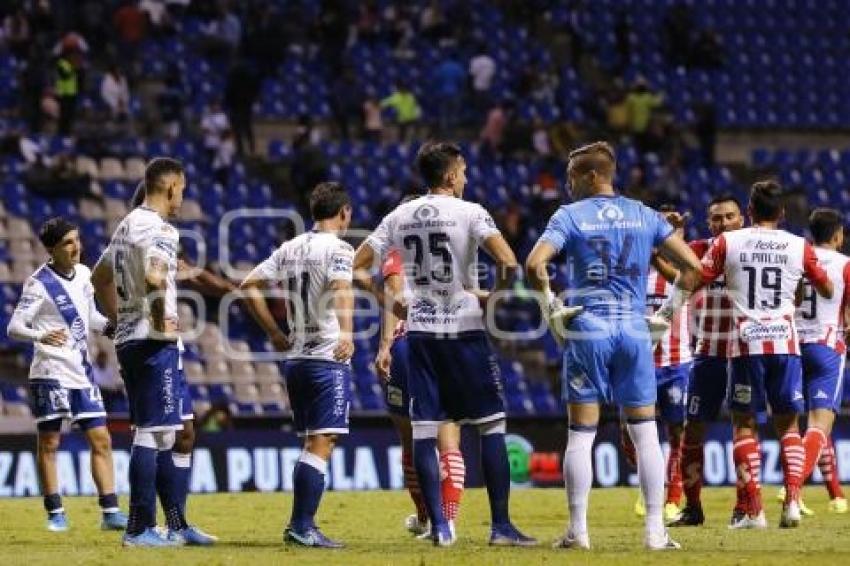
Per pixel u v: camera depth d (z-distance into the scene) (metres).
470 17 120.31
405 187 101.31
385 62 116.25
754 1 129.12
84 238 97.50
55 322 48.66
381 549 38.00
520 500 58.22
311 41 115.88
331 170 105.31
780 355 45.84
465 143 112.38
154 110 109.25
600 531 45.81
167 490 40.72
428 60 117.38
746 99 123.62
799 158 118.25
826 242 51.53
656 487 37.97
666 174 111.00
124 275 39.25
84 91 107.12
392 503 56.59
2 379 89.06
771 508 56.28
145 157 103.56
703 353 48.47
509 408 92.81
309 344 39.97
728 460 77.94
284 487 74.94
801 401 46.16
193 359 91.69
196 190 102.12
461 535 44.00
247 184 103.44
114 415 79.88
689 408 48.66
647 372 38.09
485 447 39.34
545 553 36.41
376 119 111.00
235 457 74.31
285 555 36.50
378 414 88.38
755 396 46.03
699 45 123.62
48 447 48.16
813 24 129.12
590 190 38.78
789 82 125.50
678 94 122.25
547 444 78.75
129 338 39.41
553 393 94.25
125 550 38.06
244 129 107.50
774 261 45.69
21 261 95.56
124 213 100.12
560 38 124.38
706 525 48.75
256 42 112.50
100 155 102.88
